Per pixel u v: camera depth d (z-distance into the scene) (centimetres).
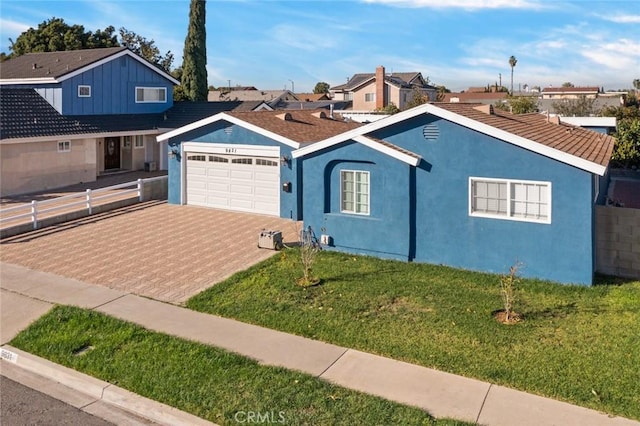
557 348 904
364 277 1291
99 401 801
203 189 2178
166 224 1888
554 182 1264
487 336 953
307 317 1056
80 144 2720
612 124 2656
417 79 7556
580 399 753
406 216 1438
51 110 2753
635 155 3259
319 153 1556
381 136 1481
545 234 1284
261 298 1165
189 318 1076
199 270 1380
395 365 868
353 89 7088
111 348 937
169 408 753
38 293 1225
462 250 1389
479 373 830
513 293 1147
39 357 923
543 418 711
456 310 1075
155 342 954
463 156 1371
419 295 1162
